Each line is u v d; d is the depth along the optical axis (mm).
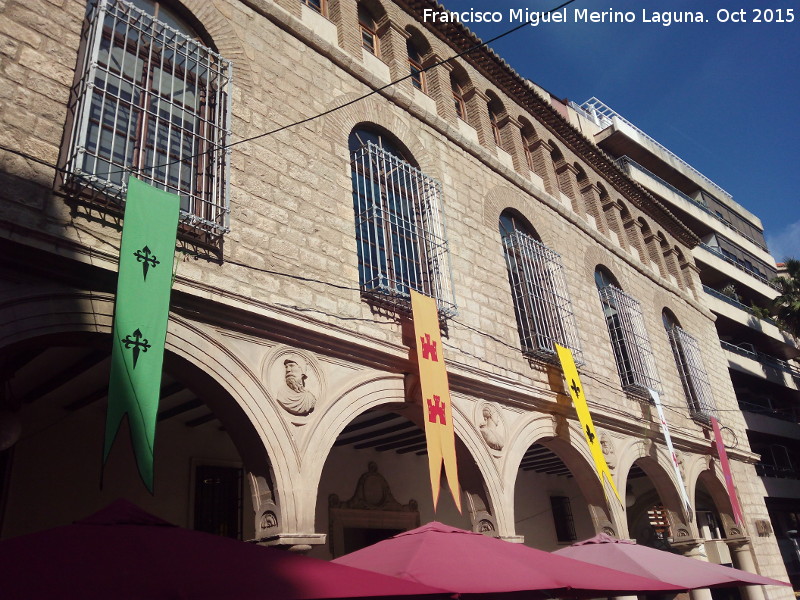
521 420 11727
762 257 42156
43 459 8484
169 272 6730
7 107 6703
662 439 16141
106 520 5008
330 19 12312
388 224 10914
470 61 15836
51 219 6598
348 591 4754
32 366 7723
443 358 10070
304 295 8797
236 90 9289
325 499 11469
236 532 10062
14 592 3635
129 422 5879
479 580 6441
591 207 18844
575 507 17453
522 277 13703
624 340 16453
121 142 7793
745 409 32312
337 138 10680
